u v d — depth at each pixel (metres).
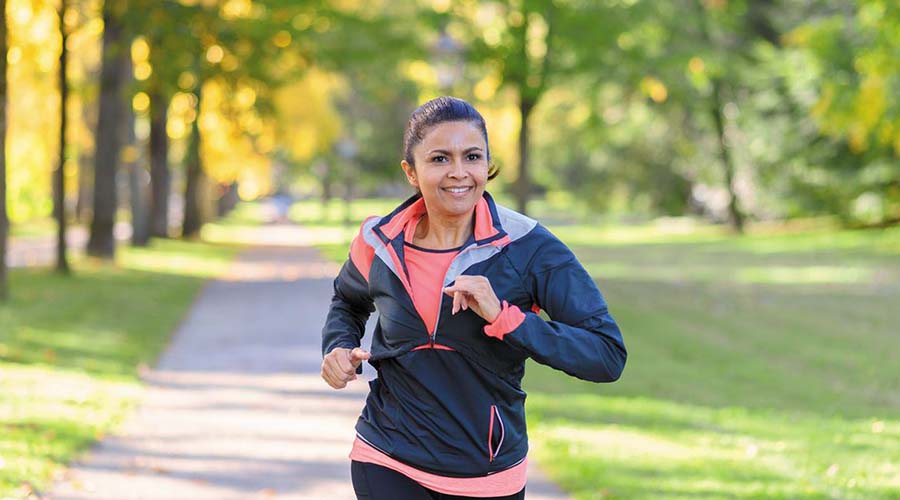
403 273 3.33
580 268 3.32
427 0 28.33
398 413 3.40
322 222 63.50
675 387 12.01
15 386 10.03
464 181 3.26
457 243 3.35
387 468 3.40
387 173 60.47
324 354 3.59
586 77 28.83
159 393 10.49
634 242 46.44
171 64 21.12
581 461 7.71
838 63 33.66
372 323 16.17
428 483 3.37
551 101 50.94
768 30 46.69
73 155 47.97
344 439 8.58
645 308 20.08
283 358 12.96
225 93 22.75
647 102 47.81
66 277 21.62
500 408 3.38
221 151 39.03
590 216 58.06
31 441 7.83
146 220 33.53
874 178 39.22
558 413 9.94
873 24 28.27
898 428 9.50
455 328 3.31
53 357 11.92
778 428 9.44
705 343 15.62
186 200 40.81
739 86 47.19
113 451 8.01
